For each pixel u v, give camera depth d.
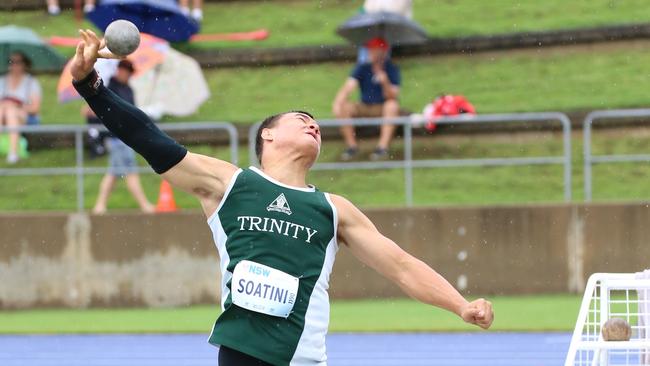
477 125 66.56
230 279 15.54
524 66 74.00
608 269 51.03
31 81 63.66
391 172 64.38
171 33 68.62
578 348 17.27
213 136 68.25
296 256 15.45
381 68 62.34
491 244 51.44
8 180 66.25
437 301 15.77
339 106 62.81
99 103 15.41
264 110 71.06
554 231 51.25
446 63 75.19
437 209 51.66
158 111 62.69
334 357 36.66
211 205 15.91
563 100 68.88
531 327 42.81
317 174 64.38
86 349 39.53
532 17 79.06
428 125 65.75
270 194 15.72
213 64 76.94
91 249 52.50
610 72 72.31
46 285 52.59
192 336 42.66
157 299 52.25
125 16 67.38
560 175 63.25
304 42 78.12
